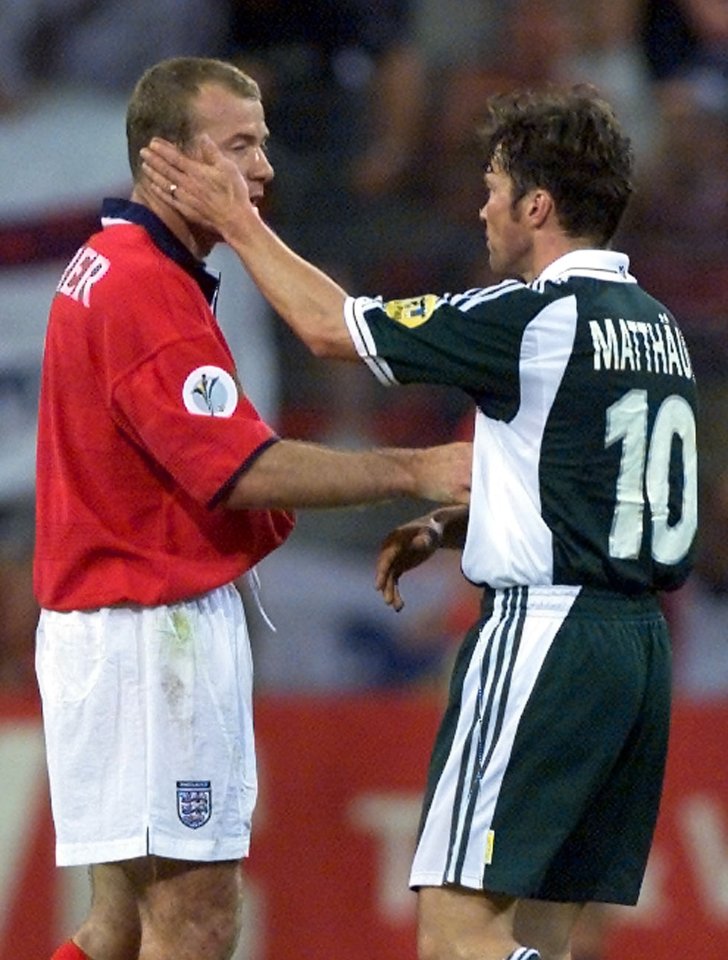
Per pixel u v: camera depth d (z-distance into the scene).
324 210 30.80
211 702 13.68
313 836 22.66
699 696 24.75
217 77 13.87
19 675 26.27
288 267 13.66
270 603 27.05
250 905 22.34
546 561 13.37
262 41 31.67
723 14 33.31
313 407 28.69
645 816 14.17
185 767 13.58
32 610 26.53
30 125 28.53
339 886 22.50
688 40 33.03
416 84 31.59
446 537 15.21
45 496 13.93
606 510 13.44
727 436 28.73
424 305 13.54
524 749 13.34
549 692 13.32
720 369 29.08
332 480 13.26
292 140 31.33
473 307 13.46
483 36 32.53
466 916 13.58
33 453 27.25
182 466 13.23
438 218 30.78
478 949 13.48
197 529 13.69
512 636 13.43
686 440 14.00
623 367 13.49
